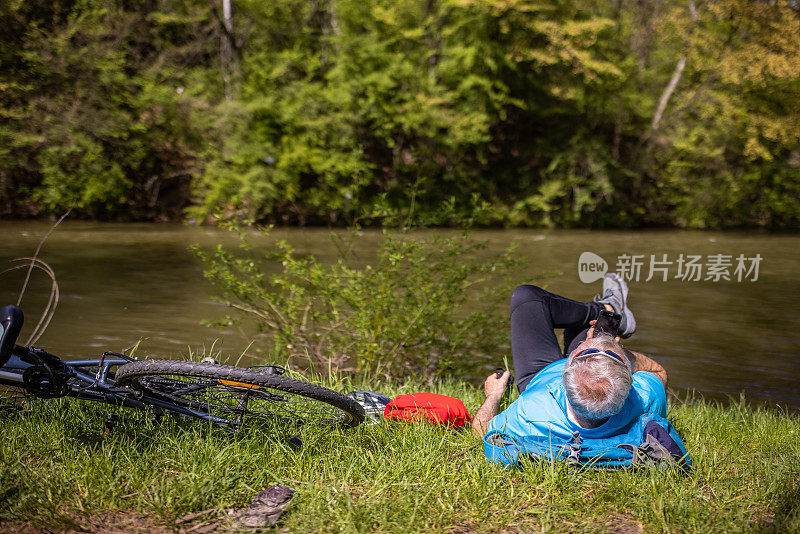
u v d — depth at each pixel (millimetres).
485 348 6277
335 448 3316
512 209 26531
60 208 22062
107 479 2836
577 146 26391
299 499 2791
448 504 2803
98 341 7113
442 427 3678
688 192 27172
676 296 11117
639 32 27469
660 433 3029
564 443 3010
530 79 25922
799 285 12422
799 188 26984
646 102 27297
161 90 22344
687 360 7383
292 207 23547
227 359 6320
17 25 21203
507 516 2719
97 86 21922
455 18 25125
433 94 24688
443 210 6125
